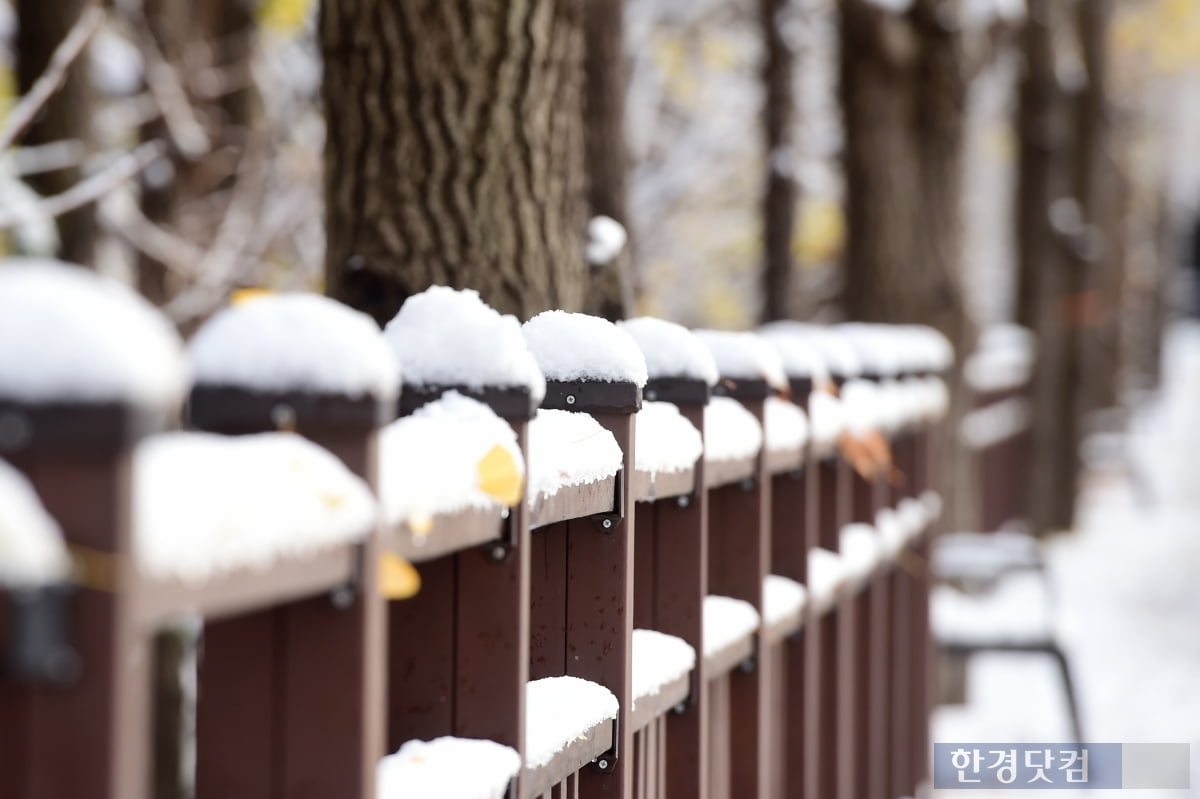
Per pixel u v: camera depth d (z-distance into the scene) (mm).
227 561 2471
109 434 2080
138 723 2238
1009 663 17562
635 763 5379
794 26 21781
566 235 7039
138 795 2248
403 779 3559
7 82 12734
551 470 4160
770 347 6855
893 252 16219
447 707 3984
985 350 26969
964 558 14344
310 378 2906
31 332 2074
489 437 3693
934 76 16188
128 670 2170
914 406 11414
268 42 16547
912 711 12125
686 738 5844
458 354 3770
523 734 3980
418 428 3529
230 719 3068
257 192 14484
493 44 6754
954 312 16266
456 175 6766
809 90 25656
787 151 18109
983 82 28406
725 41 25469
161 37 14508
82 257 11641
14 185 10688
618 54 10453
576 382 4738
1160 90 50062
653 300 27203
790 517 7781
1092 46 29109
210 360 2941
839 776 8680
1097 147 29109
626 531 4844
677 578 5793
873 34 16141
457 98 6746
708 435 5988
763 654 6801
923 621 12172
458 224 6766
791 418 7504
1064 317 27734
